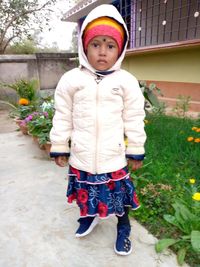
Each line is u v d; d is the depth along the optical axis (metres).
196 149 2.56
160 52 4.35
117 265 1.41
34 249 1.53
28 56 7.15
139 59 5.05
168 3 5.25
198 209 1.62
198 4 4.72
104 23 1.26
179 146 2.66
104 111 1.33
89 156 1.36
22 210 1.92
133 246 1.54
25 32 8.70
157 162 2.38
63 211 1.91
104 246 1.55
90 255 1.48
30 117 3.30
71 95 1.37
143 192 1.93
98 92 1.31
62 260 1.45
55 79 7.78
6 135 3.94
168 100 4.45
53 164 2.77
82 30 1.31
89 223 1.62
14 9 8.08
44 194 2.15
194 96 3.93
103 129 1.34
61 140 1.41
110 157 1.36
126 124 1.39
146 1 5.13
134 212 1.81
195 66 3.80
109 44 1.28
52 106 3.41
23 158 2.96
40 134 2.89
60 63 7.75
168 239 1.51
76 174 1.42
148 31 5.36
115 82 1.33
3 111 5.90
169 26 5.42
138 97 1.36
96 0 5.18
